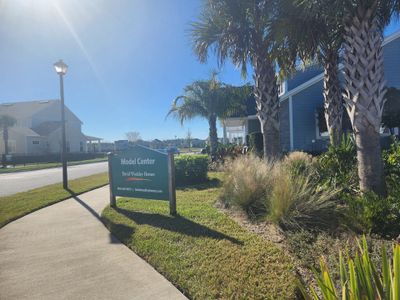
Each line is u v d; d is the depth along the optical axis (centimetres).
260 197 546
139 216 590
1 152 3922
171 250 402
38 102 4778
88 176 1620
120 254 413
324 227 434
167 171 600
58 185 1188
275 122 790
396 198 427
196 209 611
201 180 1008
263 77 784
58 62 1075
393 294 164
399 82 1360
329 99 836
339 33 689
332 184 555
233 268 337
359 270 187
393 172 559
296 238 398
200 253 383
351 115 514
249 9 727
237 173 631
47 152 4047
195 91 1619
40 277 345
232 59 829
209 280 318
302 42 658
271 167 664
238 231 457
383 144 1238
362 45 494
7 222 601
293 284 298
